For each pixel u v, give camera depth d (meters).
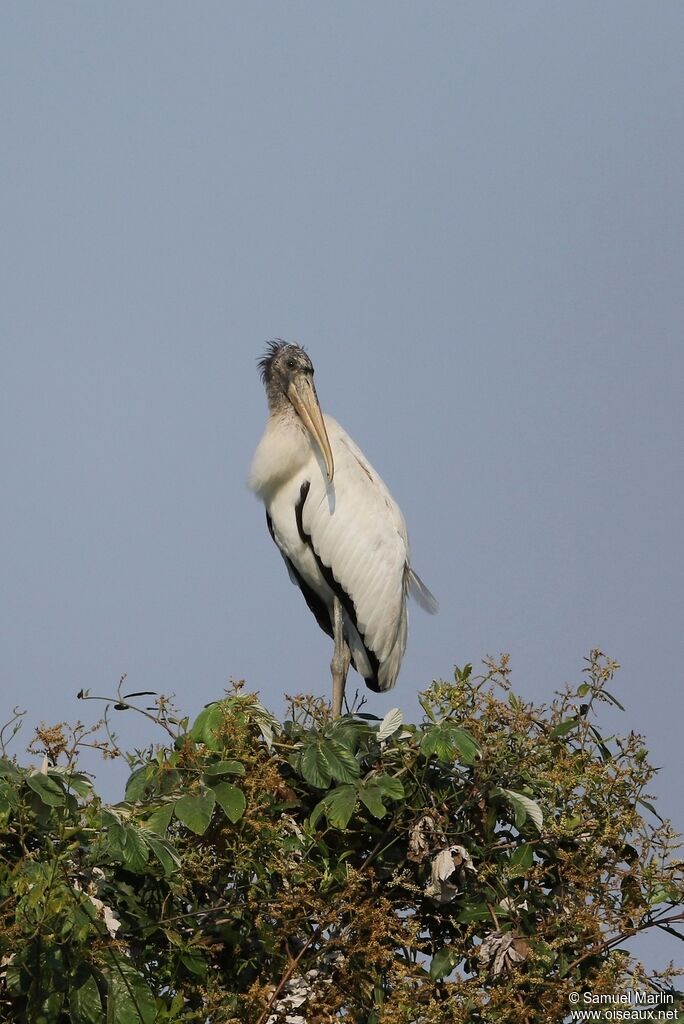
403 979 10.20
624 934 10.76
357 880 10.44
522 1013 9.97
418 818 11.06
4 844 10.03
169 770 10.66
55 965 9.55
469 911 10.78
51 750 10.14
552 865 11.03
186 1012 10.16
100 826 9.85
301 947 10.71
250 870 10.48
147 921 10.20
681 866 10.87
